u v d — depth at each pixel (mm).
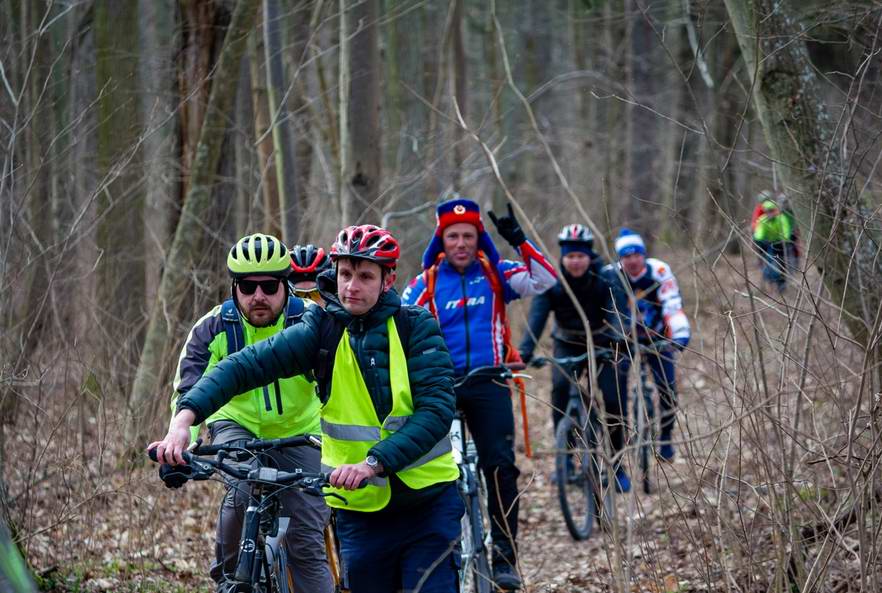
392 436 5898
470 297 9625
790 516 6758
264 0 14344
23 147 11164
